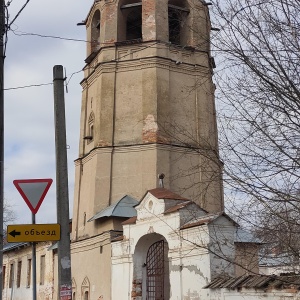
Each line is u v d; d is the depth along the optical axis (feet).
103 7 89.56
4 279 139.74
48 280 104.53
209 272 50.75
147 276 64.85
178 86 84.17
